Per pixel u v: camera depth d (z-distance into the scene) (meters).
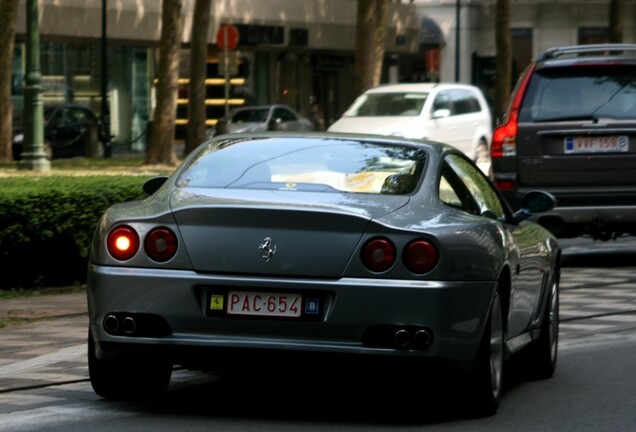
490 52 133.12
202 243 14.88
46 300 26.95
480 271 15.10
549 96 32.06
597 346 21.86
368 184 15.81
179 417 15.55
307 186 15.77
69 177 30.69
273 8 103.31
